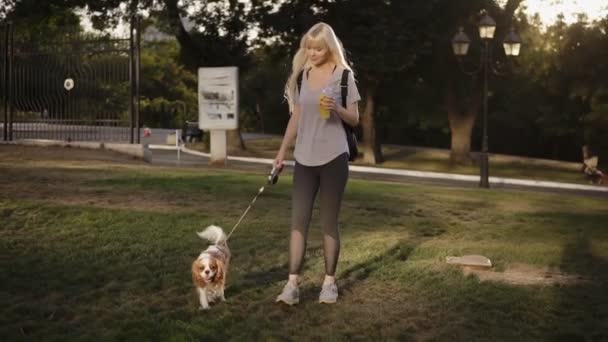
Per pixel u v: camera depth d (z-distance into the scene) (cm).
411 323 455
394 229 822
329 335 427
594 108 3303
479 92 3253
